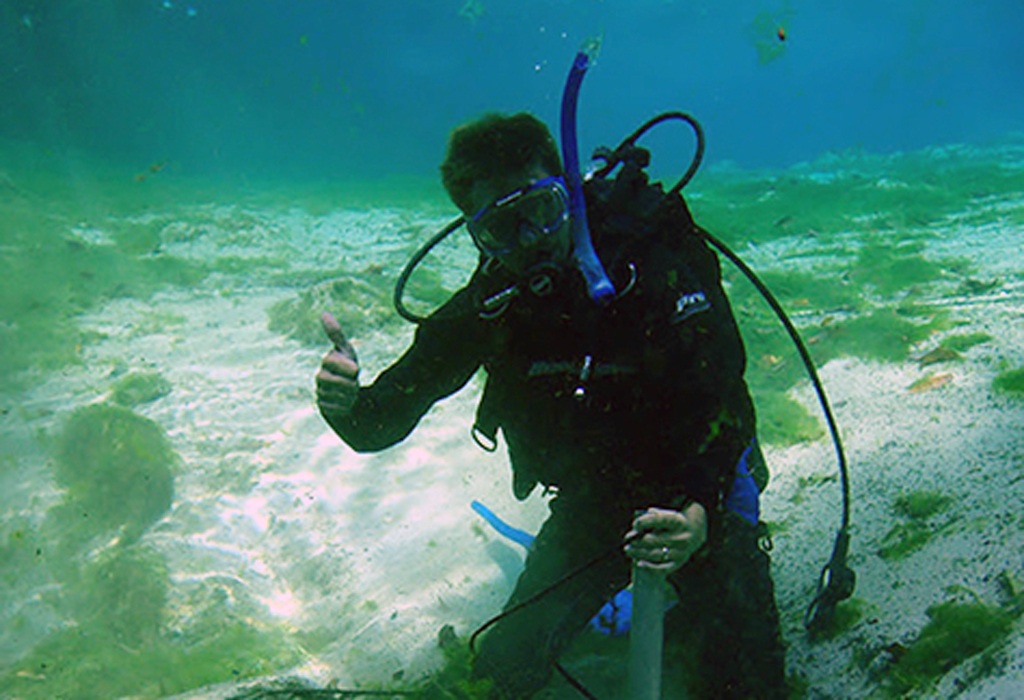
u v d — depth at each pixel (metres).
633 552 1.38
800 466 3.22
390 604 2.87
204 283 7.76
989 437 2.69
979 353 3.81
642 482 1.60
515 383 1.69
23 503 3.49
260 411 4.54
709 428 1.52
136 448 3.63
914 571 1.96
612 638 2.30
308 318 5.80
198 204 13.47
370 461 3.92
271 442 4.15
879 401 3.60
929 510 2.31
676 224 1.57
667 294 1.51
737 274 6.71
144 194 14.26
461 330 1.74
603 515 1.74
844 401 3.78
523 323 1.59
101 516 3.41
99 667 2.50
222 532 3.40
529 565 1.91
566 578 1.50
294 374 5.09
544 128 1.61
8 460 3.85
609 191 1.58
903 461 2.81
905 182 12.70
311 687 2.21
